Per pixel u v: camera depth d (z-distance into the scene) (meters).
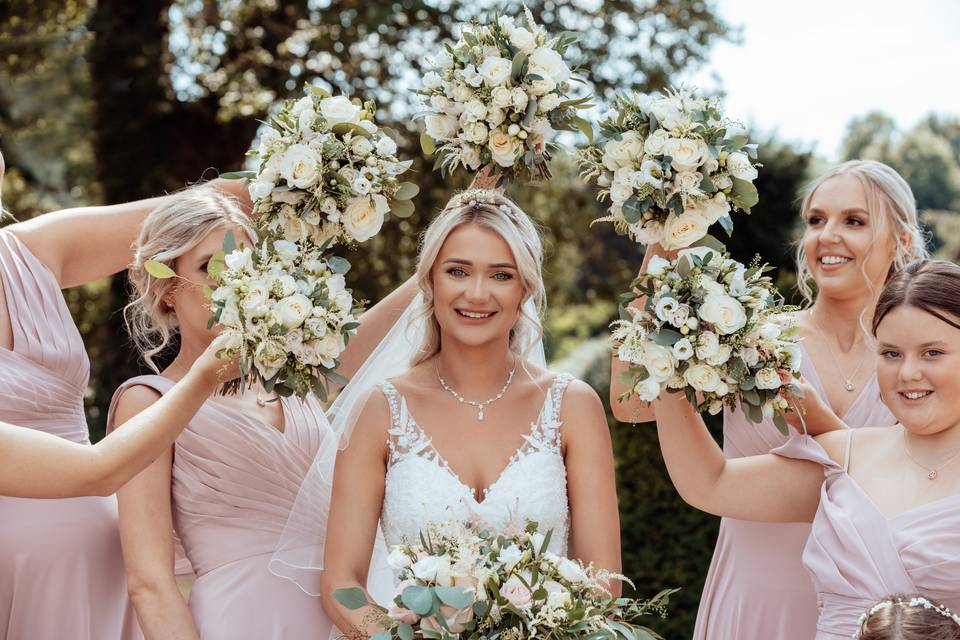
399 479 3.37
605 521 3.38
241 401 3.63
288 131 3.28
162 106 12.77
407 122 12.80
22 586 3.33
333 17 12.42
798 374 3.20
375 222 3.30
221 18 13.20
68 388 3.54
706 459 3.33
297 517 3.49
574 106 3.51
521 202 15.14
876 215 4.00
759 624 3.83
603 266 16.53
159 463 3.46
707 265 3.15
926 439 3.14
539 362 3.62
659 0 13.71
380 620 2.89
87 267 3.81
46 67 15.23
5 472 2.80
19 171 16.66
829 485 3.25
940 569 2.91
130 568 3.34
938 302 3.00
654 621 6.30
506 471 3.36
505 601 2.72
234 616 3.36
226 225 3.52
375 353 3.60
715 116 3.26
